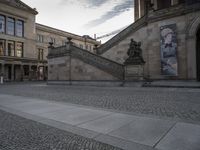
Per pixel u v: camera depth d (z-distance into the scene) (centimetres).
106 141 430
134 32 2420
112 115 679
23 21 5222
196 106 802
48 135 480
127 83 1928
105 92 1455
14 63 4669
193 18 1944
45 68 5606
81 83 2339
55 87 2172
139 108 793
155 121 582
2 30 4703
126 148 388
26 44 5253
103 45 2706
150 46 2270
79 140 442
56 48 2722
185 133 464
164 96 1140
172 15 2084
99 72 2159
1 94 1477
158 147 387
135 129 510
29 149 395
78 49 2406
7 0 4803
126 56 2469
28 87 2291
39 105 926
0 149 396
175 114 668
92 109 797
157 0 3150
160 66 2181
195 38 1941
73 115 693
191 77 1950
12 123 602
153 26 2250
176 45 2048
